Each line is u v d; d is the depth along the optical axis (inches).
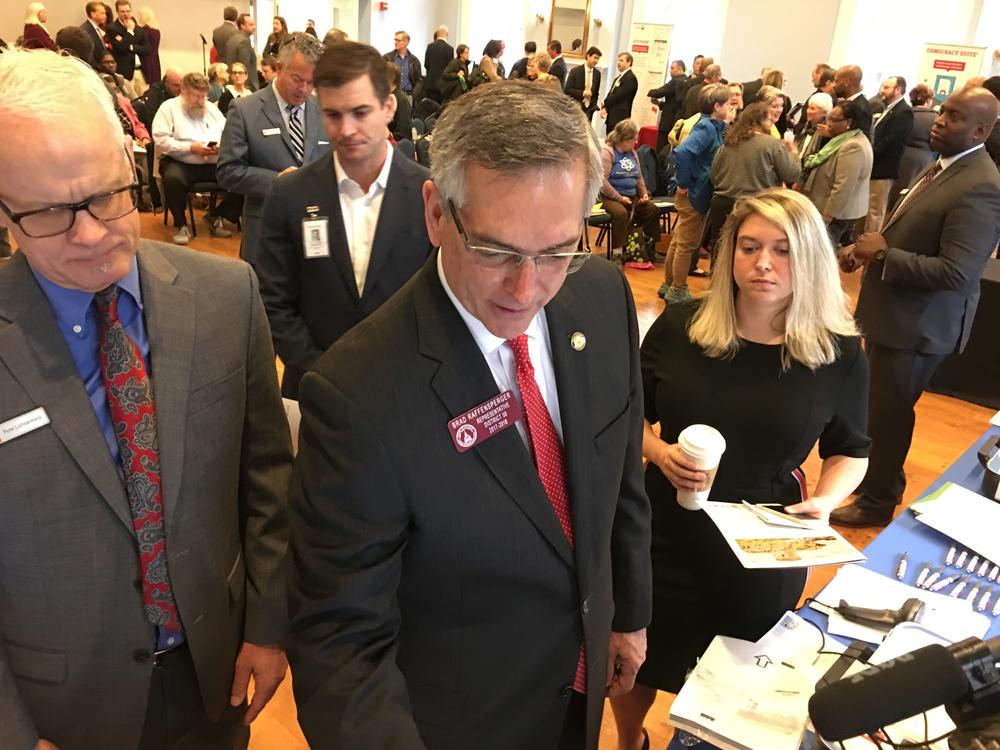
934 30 423.8
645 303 220.2
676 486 58.4
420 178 82.9
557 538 37.7
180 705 45.3
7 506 36.6
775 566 51.4
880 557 60.3
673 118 354.3
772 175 191.3
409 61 442.0
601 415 40.8
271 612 46.4
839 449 66.3
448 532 35.1
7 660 38.4
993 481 70.4
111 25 338.0
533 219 28.5
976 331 166.7
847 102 213.3
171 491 40.3
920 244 102.3
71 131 31.9
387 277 81.2
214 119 240.2
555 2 513.0
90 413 37.9
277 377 47.9
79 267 34.3
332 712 32.8
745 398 62.4
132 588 40.5
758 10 449.4
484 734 39.9
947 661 26.5
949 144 99.0
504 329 33.0
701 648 66.2
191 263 43.4
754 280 59.6
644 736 74.1
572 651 41.1
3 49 33.9
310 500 34.6
